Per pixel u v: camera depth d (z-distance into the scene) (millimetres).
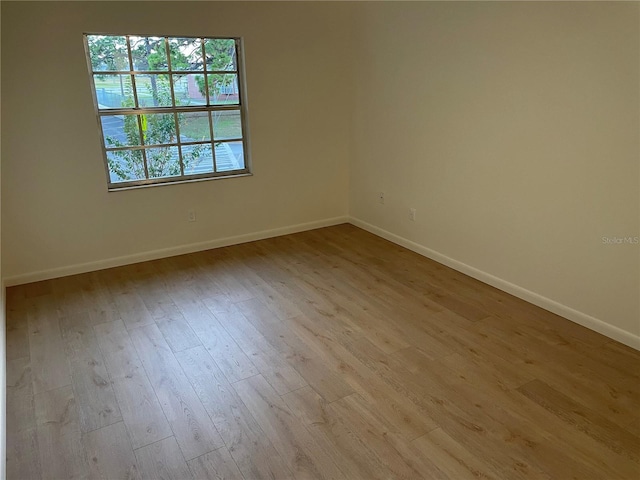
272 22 4160
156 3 3652
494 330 2949
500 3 3055
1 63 3275
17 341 2871
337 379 2482
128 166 3975
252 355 2719
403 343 2818
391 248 4441
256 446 2027
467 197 3645
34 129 3488
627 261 2660
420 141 3990
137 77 3799
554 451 1979
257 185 4543
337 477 1867
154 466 1926
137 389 2418
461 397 2324
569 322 3027
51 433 2111
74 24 3426
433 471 1887
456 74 3502
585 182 2783
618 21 2461
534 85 2955
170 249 4270
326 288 3602
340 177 5020
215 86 4152
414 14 3760
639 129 2471
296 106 4520
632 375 2477
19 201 3564
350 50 4598
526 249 3252
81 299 3441
